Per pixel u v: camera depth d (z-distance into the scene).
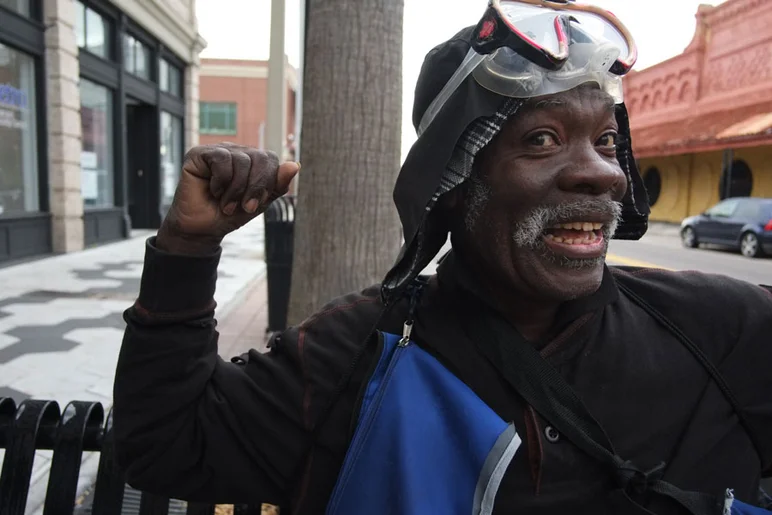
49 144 9.38
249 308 6.62
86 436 1.47
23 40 8.47
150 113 14.06
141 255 10.00
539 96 0.92
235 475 1.05
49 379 4.06
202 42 16.19
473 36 0.91
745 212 13.41
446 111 0.96
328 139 2.59
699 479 1.04
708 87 20.19
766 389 1.10
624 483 0.97
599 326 1.07
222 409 1.03
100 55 11.20
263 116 37.81
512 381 1.00
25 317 5.78
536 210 0.93
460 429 0.94
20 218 8.74
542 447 0.98
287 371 1.06
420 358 1.01
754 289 1.18
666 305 1.12
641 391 1.04
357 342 1.07
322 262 2.67
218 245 0.98
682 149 19.67
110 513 1.44
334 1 2.49
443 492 0.91
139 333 0.96
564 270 0.94
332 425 1.03
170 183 15.59
